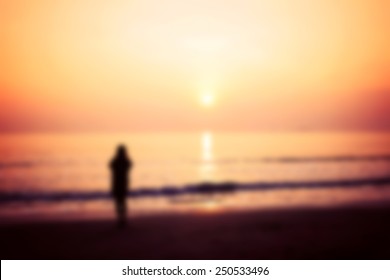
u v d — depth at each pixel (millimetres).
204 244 7102
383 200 13609
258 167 33969
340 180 20109
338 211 10805
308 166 33969
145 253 6496
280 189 16984
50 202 14195
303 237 7645
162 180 26031
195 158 42812
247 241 7293
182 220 9477
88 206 13141
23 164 35781
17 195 16391
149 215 10211
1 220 9867
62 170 32125
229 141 82938
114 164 8461
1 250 6699
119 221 8508
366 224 8984
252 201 13727
